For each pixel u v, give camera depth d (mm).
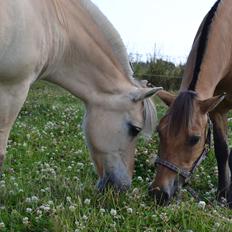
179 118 3375
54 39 3486
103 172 3660
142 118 3633
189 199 3637
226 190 4004
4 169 4105
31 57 3328
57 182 3770
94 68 3635
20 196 3516
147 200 3531
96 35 3643
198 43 3803
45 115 6879
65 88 3721
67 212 3217
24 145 4836
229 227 3148
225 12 3971
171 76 11039
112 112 3623
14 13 3205
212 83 3762
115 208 3408
